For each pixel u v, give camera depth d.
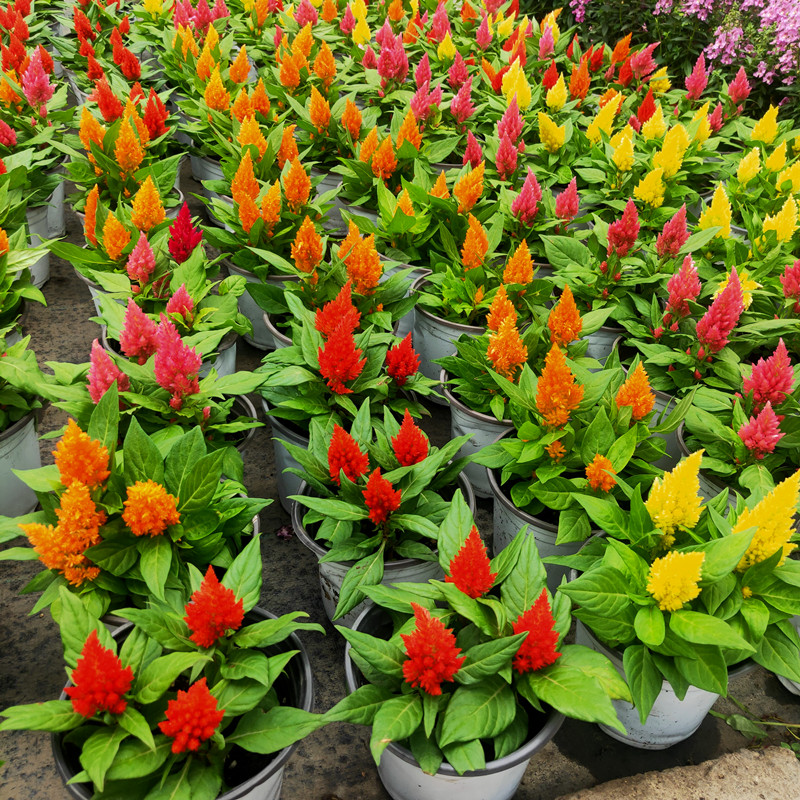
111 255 0.86
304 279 0.85
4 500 0.75
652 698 0.53
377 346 0.77
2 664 0.66
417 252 1.03
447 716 0.48
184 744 0.44
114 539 0.54
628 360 0.94
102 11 1.81
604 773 0.62
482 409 0.80
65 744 0.48
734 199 1.21
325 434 0.68
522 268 0.85
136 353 0.70
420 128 1.33
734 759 0.62
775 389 0.73
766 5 1.77
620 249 0.91
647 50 1.56
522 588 0.55
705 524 0.60
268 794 0.52
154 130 1.21
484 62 1.57
